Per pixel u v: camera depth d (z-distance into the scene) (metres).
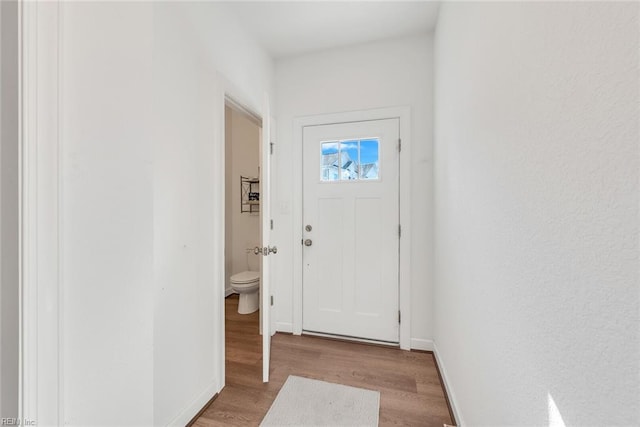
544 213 0.61
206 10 1.54
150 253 0.84
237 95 1.85
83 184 0.64
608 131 0.44
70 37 0.61
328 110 2.35
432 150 2.11
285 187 2.45
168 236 1.25
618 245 0.42
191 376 1.39
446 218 1.62
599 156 0.45
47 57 0.56
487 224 0.96
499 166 0.86
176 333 1.29
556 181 0.57
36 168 0.54
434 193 2.03
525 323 0.69
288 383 1.69
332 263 2.35
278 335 2.40
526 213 0.69
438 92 1.88
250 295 2.93
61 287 0.58
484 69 0.99
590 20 0.47
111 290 0.71
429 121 2.12
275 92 2.46
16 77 0.52
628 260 0.40
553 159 0.58
